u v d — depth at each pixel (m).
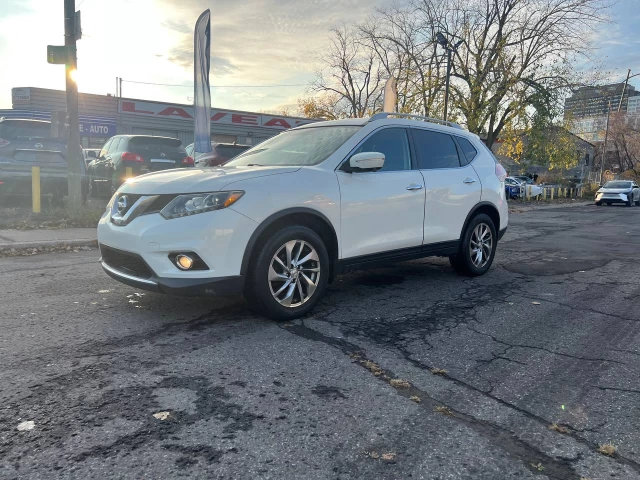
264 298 4.06
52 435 2.45
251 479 2.17
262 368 3.31
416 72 27.80
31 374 3.13
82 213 9.76
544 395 3.03
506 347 3.81
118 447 2.37
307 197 4.26
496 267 6.97
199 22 10.76
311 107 41.72
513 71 26.44
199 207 3.81
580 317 4.59
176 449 2.37
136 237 3.88
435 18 26.77
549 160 27.48
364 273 6.34
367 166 4.48
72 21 10.07
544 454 2.42
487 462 2.34
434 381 3.19
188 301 4.77
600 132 44.78
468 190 5.86
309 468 2.26
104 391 2.92
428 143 5.62
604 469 2.30
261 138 36.97
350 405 2.84
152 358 3.42
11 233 8.38
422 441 2.50
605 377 3.29
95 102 29.56
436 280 6.01
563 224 14.65
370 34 30.36
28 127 10.63
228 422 2.62
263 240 4.06
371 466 2.29
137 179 4.36
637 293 5.50
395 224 5.03
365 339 3.90
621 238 10.85
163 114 31.89
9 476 2.14
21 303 4.64
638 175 51.88
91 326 4.04
